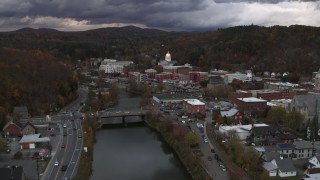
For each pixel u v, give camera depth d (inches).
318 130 7421.3
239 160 5743.1
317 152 6289.4
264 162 5644.7
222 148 6717.5
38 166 5639.8
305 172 5418.3
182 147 6830.7
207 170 5639.8
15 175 4729.3
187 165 6136.8
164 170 6235.2
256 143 6845.5
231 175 5255.9
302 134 7564.0
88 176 5659.5
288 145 6240.2
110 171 6151.6
